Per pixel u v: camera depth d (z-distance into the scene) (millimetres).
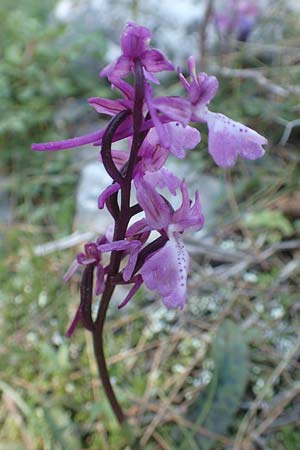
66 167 341
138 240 147
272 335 260
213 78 131
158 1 407
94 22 419
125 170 142
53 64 385
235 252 293
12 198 330
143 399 238
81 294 162
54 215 316
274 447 225
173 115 128
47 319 269
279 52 391
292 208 313
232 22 391
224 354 226
